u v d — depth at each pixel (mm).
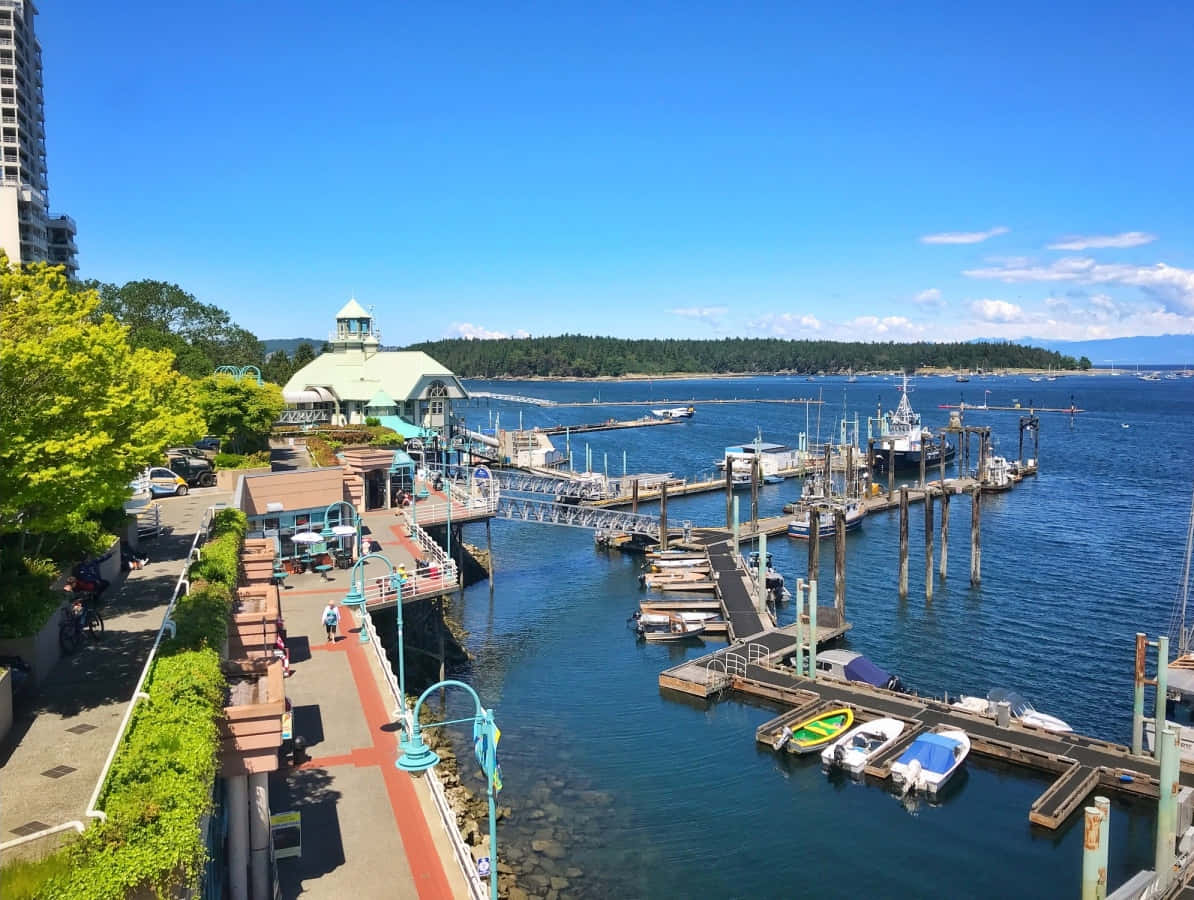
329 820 29531
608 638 65375
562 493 114500
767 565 85312
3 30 136125
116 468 24125
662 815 39844
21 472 22500
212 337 126625
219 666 24281
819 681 53062
